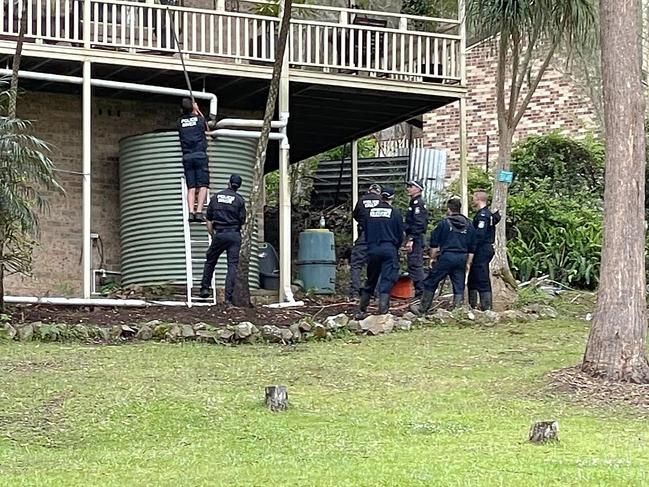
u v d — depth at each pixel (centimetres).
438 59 1753
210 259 1512
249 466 755
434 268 1473
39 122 1745
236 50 1642
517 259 1981
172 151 1692
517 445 820
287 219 1627
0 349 1198
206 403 965
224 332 1320
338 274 2097
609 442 838
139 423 900
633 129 1066
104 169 1789
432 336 1370
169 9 1597
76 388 1009
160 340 1309
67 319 1372
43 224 1731
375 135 2858
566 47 1783
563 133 2495
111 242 1781
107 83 1545
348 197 2362
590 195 2267
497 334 1388
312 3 2252
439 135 2647
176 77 1670
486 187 2239
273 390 952
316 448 812
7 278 1681
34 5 1611
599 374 1060
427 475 714
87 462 778
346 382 1084
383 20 1958
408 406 975
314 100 1797
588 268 1939
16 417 909
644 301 1071
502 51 1675
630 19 1073
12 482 711
